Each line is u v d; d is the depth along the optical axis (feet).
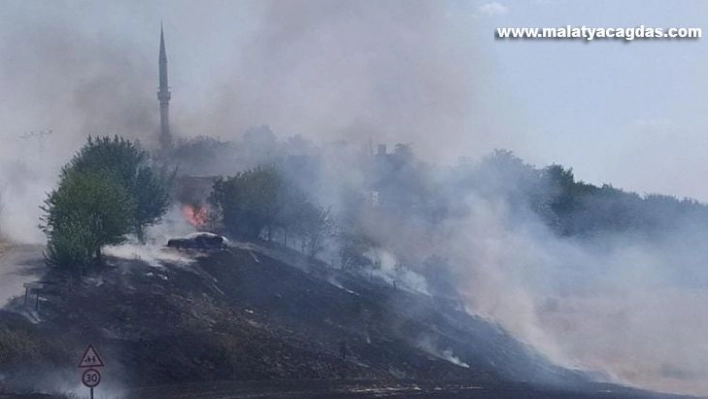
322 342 270.05
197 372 218.79
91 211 280.51
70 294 246.27
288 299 302.25
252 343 245.04
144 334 229.86
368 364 258.98
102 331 226.17
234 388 208.23
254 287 304.09
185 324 242.78
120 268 280.51
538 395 229.86
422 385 232.73
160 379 209.46
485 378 264.93
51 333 215.10
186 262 304.09
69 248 268.00
